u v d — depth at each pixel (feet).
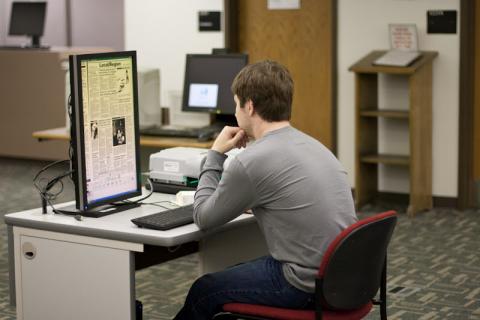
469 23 19.99
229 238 11.57
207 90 18.48
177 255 11.57
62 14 31.78
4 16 33.32
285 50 22.50
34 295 10.06
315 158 8.86
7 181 24.18
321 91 22.20
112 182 10.28
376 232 8.67
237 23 23.07
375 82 21.03
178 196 10.61
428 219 19.76
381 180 21.66
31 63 25.82
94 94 9.87
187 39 23.56
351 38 21.40
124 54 10.25
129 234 9.15
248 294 8.89
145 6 24.02
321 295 8.41
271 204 8.75
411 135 19.65
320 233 8.63
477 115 20.54
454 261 16.20
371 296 9.05
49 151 26.04
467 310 13.34
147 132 17.94
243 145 9.70
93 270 9.54
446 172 20.81
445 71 20.42
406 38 20.30
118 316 9.46
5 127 26.63
